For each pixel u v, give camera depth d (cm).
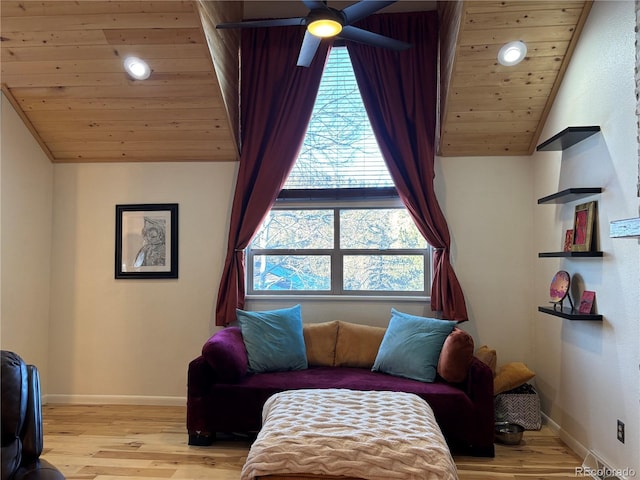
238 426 294
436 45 375
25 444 149
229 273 377
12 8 298
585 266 281
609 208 253
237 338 332
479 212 375
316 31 246
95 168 401
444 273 358
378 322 381
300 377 313
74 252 398
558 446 299
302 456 182
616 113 246
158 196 397
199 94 345
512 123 351
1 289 346
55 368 394
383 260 393
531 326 367
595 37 270
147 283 394
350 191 387
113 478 254
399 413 218
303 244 401
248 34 388
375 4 241
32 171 379
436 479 175
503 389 329
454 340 294
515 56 302
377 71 376
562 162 314
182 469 265
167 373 389
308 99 381
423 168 366
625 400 236
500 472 261
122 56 322
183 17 297
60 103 356
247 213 376
